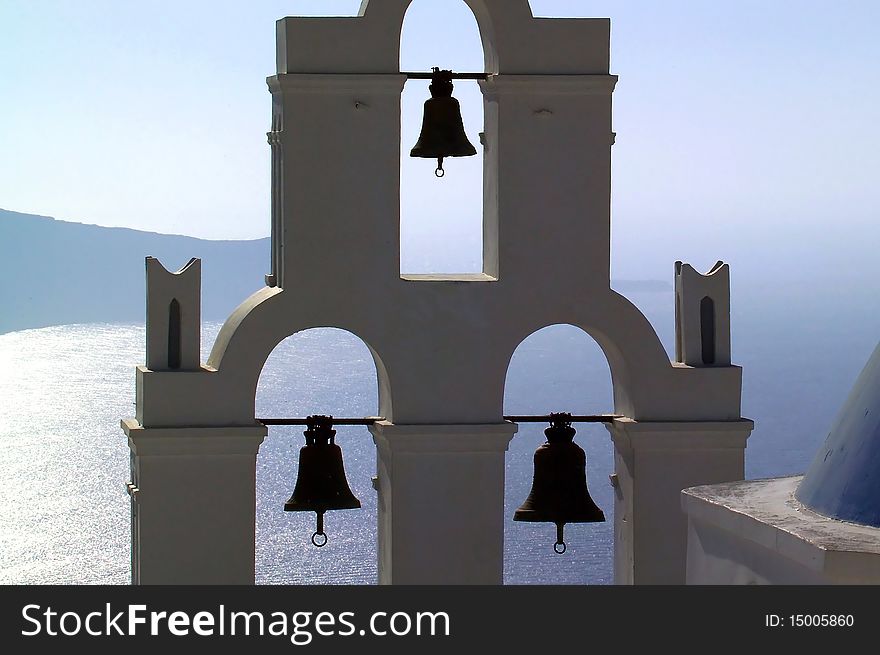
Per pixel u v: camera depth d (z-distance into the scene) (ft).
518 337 37.19
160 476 35.86
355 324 36.50
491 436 36.78
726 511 22.06
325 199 36.27
